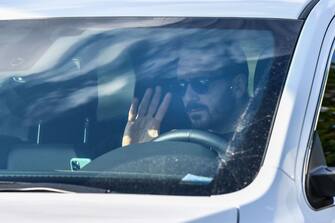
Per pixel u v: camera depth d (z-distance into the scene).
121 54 9.84
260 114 8.70
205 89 9.34
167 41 9.78
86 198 8.03
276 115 8.62
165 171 8.53
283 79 8.91
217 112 9.09
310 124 8.68
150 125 9.37
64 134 9.51
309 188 8.39
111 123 9.52
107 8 10.30
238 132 8.71
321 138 9.09
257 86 9.00
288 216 7.94
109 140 9.38
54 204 7.91
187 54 9.62
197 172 8.42
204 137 8.96
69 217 7.68
